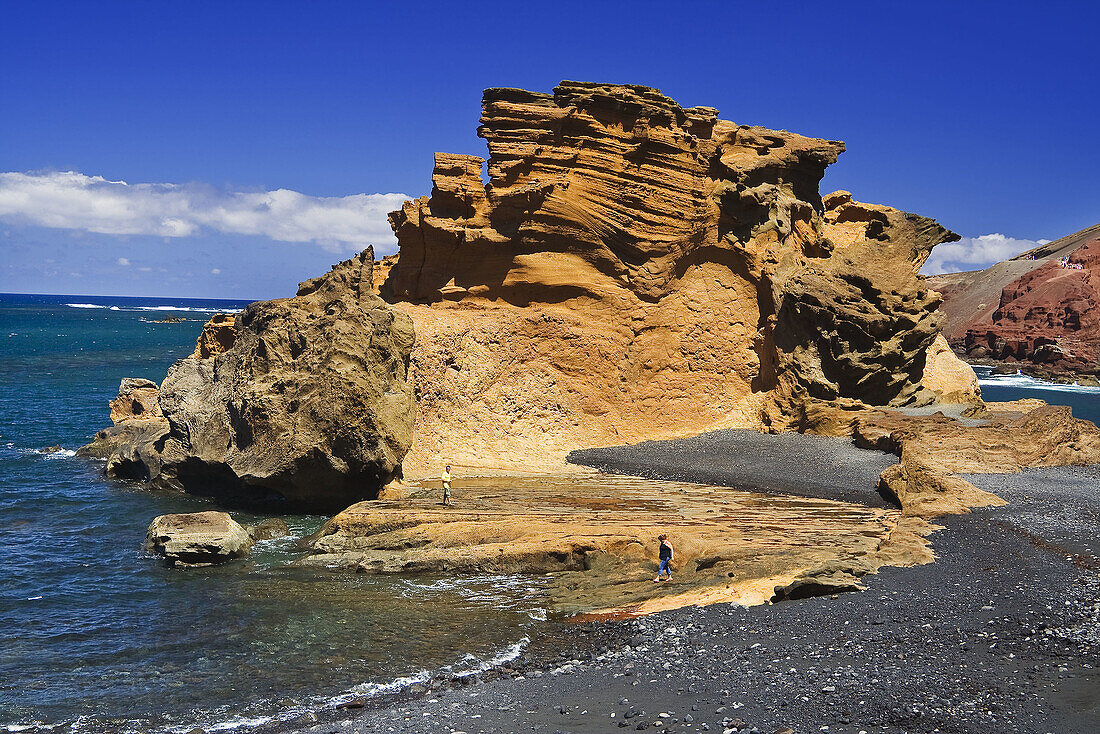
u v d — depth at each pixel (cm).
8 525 4088
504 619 2878
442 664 2498
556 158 5709
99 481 5059
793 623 2425
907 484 4062
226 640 2711
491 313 5566
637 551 3356
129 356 14700
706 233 5900
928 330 6019
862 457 4919
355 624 2844
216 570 3428
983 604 2405
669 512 3878
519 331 5503
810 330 5784
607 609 2898
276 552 3666
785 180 6350
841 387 5803
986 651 2048
